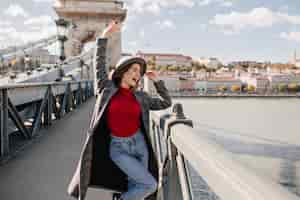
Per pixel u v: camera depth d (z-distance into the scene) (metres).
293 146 38.09
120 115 2.17
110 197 3.05
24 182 3.42
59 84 8.73
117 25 2.57
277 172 25.09
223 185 0.94
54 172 3.79
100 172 2.29
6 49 30.52
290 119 77.94
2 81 15.72
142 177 2.12
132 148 2.20
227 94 116.44
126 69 2.21
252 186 0.79
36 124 6.22
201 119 72.25
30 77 16.73
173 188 2.02
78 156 4.56
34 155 4.59
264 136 55.78
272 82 133.38
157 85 2.38
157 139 2.71
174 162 2.00
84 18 49.91
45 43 32.56
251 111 88.75
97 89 2.38
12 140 5.50
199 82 121.25
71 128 7.07
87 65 27.67
